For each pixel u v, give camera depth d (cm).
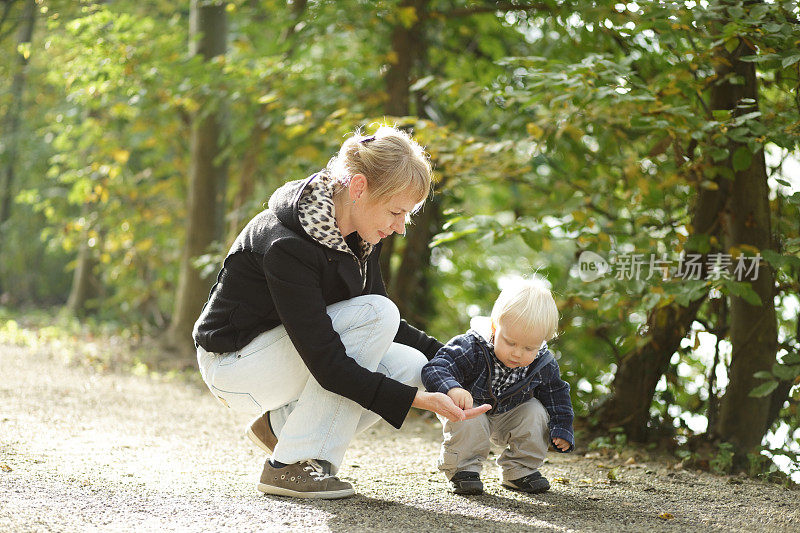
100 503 287
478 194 1145
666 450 446
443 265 1013
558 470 382
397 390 280
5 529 248
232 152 851
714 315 468
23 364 678
